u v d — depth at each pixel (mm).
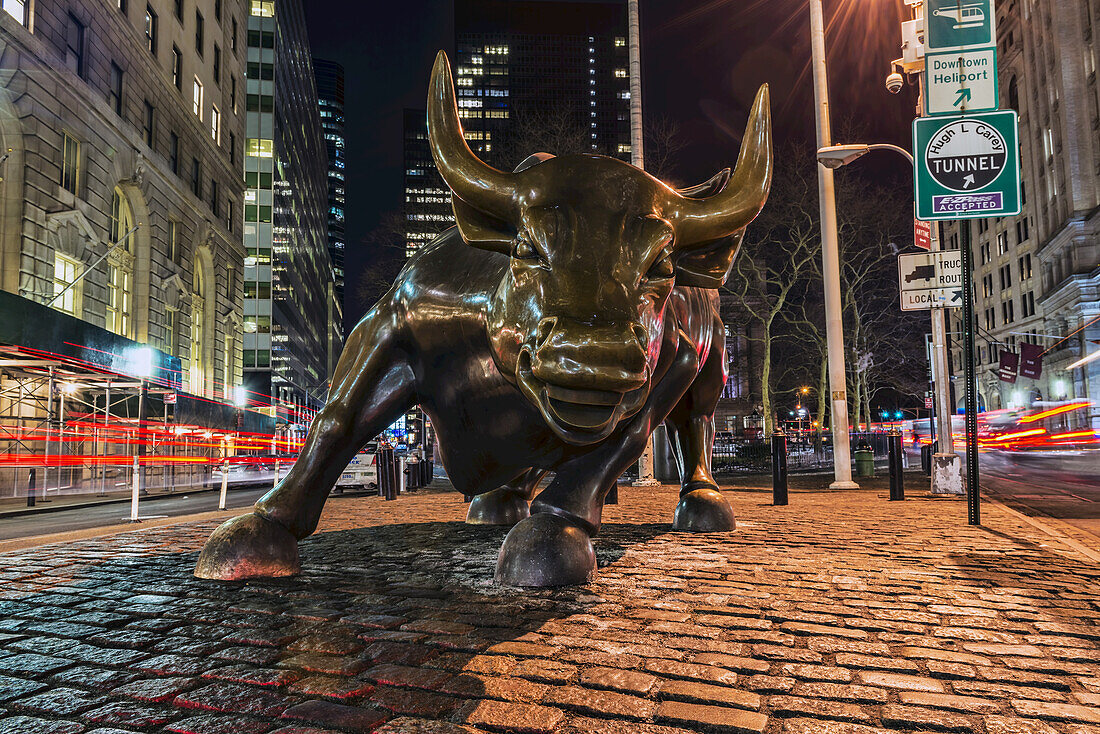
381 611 3570
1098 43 54125
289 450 51125
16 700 2469
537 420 3881
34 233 22125
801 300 32938
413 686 2564
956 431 44906
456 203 3363
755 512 8789
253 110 63969
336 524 7832
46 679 2670
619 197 3068
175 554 5539
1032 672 2736
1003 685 2604
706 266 3492
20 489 19766
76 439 23016
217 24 41344
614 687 2547
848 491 13375
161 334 31797
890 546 5719
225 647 3025
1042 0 61688
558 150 25062
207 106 39188
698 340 4984
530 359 2949
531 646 2996
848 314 33906
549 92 136125
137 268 30422
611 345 2674
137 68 29797
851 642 3092
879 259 29469
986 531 6703
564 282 2889
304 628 3283
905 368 40844
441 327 4008
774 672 2719
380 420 4449
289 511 4504
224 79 42500
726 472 21609
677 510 6727
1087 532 7621
